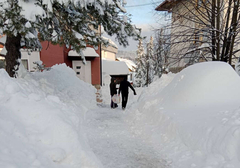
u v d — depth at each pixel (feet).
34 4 10.22
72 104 17.65
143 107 17.51
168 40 29.96
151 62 80.33
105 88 45.75
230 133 7.43
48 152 7.32
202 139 8.50
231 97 11.19
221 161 7.11
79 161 7.84
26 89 11.16
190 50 28.71
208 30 26.11
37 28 11.52
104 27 16.75
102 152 9.95
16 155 6.00
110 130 13.84
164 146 10.15
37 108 9.07
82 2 12.10
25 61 34.47
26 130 7.79
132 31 15.90
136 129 13.87
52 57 35.86
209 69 13.65
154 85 23.15
